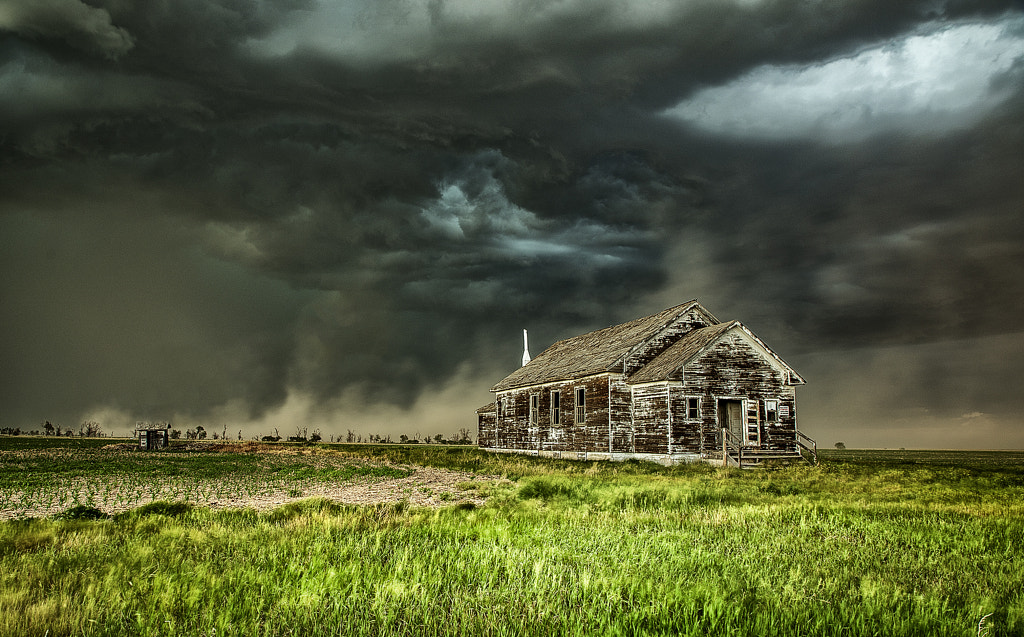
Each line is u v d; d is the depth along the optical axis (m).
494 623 5.21
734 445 33.19
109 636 5.16
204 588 6.35
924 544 9.59
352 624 5.32
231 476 27.88
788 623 5.38
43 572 7.14
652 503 16.47
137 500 18.70
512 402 49.84
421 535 9.91
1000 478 25.67
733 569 7.45
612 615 5.61
